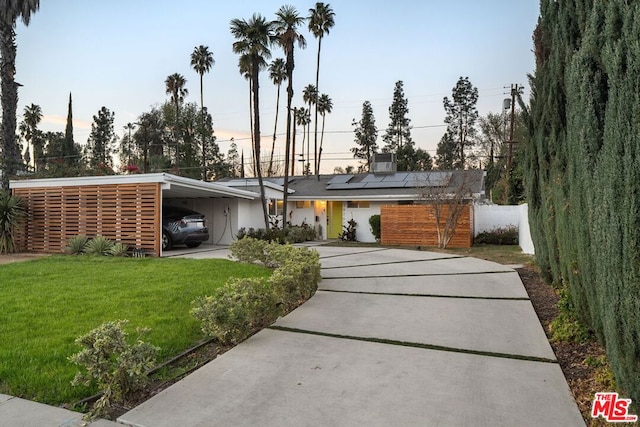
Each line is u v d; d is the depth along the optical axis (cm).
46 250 1171
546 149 542
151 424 242
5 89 1373
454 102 3972
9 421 243
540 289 626
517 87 2194
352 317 475
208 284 637
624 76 230
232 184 1736
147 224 1049
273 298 471
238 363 336
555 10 456
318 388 288
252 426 239
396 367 325
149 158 3550
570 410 253
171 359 344
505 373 311
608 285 244
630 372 219
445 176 1564
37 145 4647
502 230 1466
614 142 232
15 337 385
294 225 1792
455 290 624
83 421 245
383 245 1455
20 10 1389
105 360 275
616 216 230
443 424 239
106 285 627
